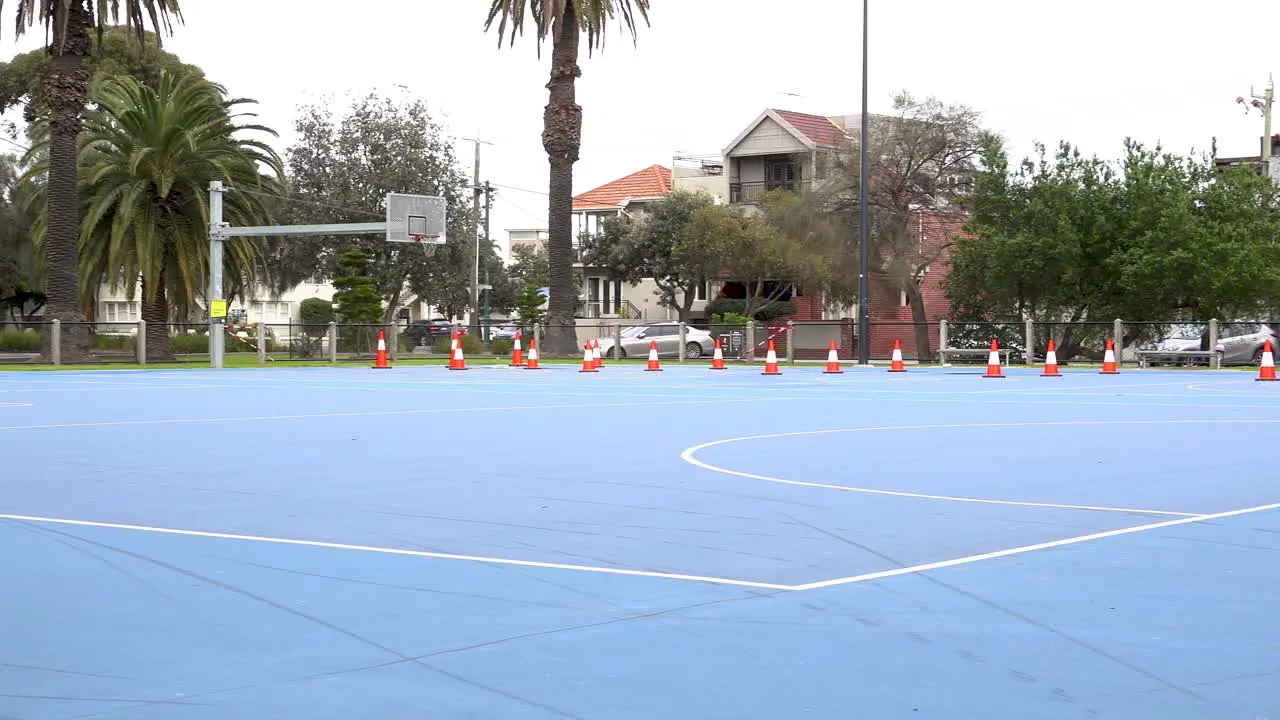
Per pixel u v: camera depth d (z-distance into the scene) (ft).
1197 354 132.57
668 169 266.16
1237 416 62.03
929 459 42.11
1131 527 28.17
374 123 215.51
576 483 35.83
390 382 99.30
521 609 20.12
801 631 18.70
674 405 69.97
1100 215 144.15
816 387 91.71
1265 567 23.56
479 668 16.75
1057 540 26.50
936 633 18.57
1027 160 150.41
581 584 22.04
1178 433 52.24
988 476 37.52
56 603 20.45
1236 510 30.81
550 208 159.22
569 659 17.17
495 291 306.76
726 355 171.01
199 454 43.57
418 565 23.73
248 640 18.16
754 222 199.93
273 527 28.14
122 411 64.34
